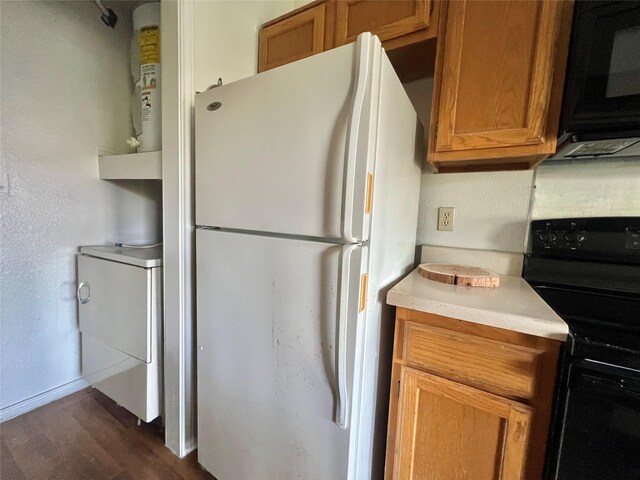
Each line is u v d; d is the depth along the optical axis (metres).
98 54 1.75
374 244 0.84
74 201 1.71
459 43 1.06
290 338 0.90
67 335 1.75
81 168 1.72
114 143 1.85
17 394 1.58
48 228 1.62
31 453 1.35
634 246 1.08
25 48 1.47
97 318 1.61
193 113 1.19
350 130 0.73
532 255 1.26
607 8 0.80
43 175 1.58
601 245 1.13
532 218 1.29
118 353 1.53
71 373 1.79
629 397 0.63
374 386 0.98
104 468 1.29
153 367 1.42
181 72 1.15
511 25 0.98
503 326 0.77
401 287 1.00
